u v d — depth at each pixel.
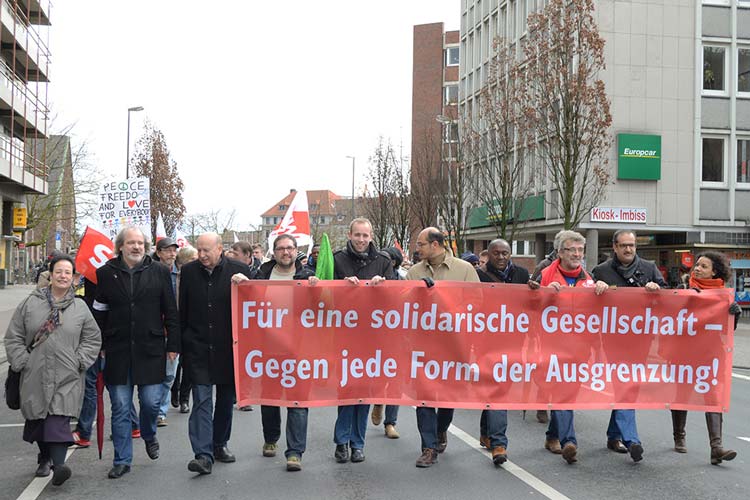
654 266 7.50
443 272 7.21
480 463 6.86
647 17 28.56
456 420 9.02
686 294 7.16
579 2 22.78
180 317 6.69
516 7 36.28
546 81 23.33
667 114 28.75
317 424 8.85
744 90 29.39
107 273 6.48
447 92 64.19
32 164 41.91
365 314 6.91
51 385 5.92
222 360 6.62
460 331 6.96
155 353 6.54
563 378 7.04
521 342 7.03
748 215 29.30
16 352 5.96
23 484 6.25
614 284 7.36
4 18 34.06
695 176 28.89
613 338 7.12
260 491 5.98
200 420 6.44
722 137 29.23
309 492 5.94
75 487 6.13
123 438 6.46
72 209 55.50
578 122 22.75
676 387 7.14
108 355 6.46
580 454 7.29
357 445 6.97
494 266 8.73
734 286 29.08
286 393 6.78
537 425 8.79
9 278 44.28
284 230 12.81
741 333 22.14
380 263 7.24
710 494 5.93
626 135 28.20
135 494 5.91
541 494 5.89
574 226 23.20
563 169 23.53
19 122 39.09
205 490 6.02
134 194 14.17
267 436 7.18
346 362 6.88
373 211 47.22
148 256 6.64
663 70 28.70
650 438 8.12
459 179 31.70
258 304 6.77
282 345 6.79
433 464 6.80
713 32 29.02
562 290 7.07
